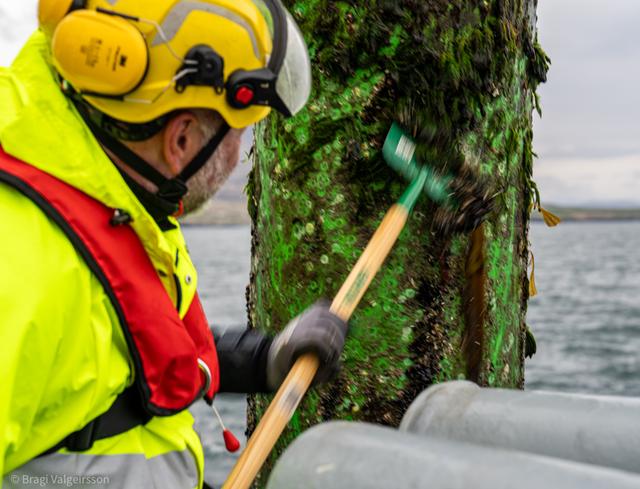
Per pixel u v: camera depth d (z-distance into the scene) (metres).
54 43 1.13
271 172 2.00
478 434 1.35
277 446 2.06
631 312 58.19
